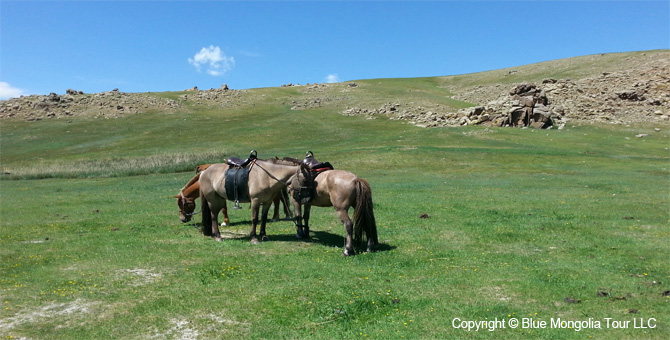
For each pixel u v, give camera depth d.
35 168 37.16
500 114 55.94
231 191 11.80
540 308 7.18
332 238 12.38
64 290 8.21
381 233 12.71
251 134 57.97
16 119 72.44
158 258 10.30
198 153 44.69
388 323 6.67
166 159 40.06
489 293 7.85
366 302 7.40
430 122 58.47
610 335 6.23
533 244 11.27
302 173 11.02
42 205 19.25
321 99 82.75
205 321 6.80
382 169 32.75
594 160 34.78
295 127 61.34
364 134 54.47
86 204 19.55
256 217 11.80
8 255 10.68
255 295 7.82
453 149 39.31
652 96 66.00
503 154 36.88
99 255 10.65
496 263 9.61
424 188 22.86
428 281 8.48
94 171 34.62
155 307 7.34
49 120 71.69
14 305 7.50
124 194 23.08
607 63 94.12
